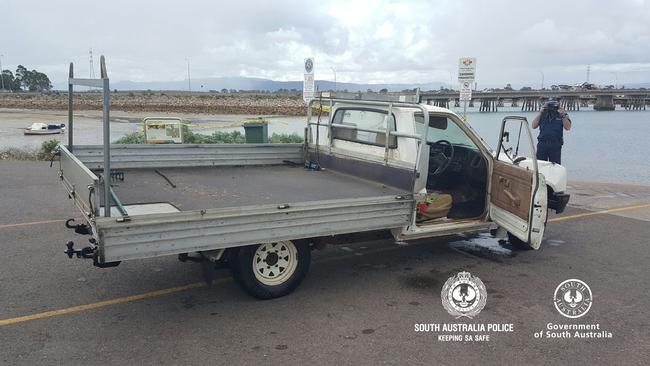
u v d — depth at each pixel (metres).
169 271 5.55
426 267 5.84
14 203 8.52
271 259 4.76
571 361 3.81
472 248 6.61
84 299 4.79
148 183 5.74
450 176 6.36
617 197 10.40
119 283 5.20
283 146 7.27
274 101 90.94
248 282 4.63
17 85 171.75
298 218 4.39
